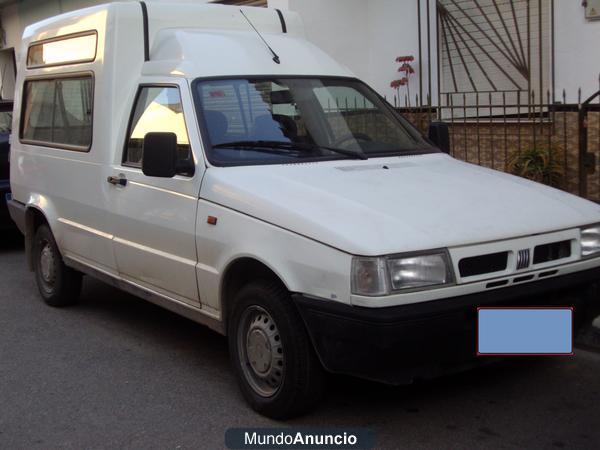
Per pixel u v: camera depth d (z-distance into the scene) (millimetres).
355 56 10547
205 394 4766
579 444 3939
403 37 10164
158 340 5887
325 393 4512
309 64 5605
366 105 5590
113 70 5566
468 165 5238
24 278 8109
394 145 5363
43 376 5180
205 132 4750
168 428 4289
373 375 3756
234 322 4457
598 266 4332
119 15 5586
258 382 4406
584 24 8219
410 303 3670
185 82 5000
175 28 5691
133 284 5504
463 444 3975
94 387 4945
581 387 4672
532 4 8758
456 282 3768
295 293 3943
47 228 6711
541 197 4492
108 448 4074
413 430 4152
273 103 5121
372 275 3627
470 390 4668
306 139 5016
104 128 5613
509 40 9062
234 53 5312
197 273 4668
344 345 3748
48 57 6738
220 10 6027
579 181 7973
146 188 5098
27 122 7109
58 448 4102
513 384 4746
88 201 5863
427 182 4555
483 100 9453
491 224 3973
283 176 4473
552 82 8617
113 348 5715
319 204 4066
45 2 18281
